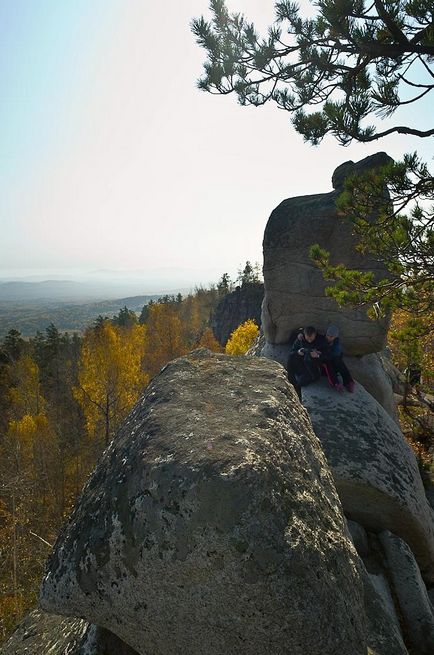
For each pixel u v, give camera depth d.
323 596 2.12
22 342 58.00
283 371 3.66
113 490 2.46
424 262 6.35
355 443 6.12
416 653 4.38
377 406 7.18
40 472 29.30
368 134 6.51
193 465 2.24
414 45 5.96
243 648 2.09
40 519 25.81
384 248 6.46
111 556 2.27
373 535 5.70
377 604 3.94
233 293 66.25
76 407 44.00
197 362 3.66
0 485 24.45
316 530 2.32
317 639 2.05
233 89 7.94
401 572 5.09
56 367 57.12
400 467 6.08
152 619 2.20
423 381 14.49
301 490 2.45
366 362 9.02
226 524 2.07
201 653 2.16
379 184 6.07
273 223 8.66
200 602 2.09
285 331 9.00
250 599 2.03
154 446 2.51
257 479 2.19
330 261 8.34
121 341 35.22
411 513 5.61
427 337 10.61
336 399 7.00
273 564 2.05
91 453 32.53
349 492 5.73
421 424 12.70
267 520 2.12
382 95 6.28
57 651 3.10
